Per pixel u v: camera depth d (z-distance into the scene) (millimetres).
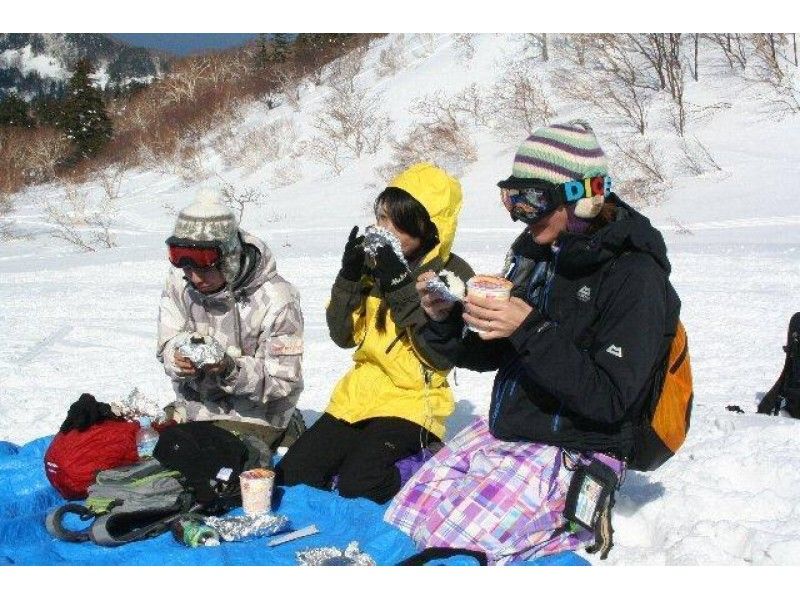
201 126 43906
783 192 19922
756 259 13234
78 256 20328
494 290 3721
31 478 5148
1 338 10062
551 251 4145
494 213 22688
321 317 10680
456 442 4453
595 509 4023
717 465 4941
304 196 30625
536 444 4172
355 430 5043
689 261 13367
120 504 4375
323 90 41562
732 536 4145
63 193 42625
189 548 4160
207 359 4758
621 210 3969
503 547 4020
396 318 4742
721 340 8758
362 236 4914
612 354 3768
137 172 44031
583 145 3824
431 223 4785
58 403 7199
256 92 44656
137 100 52094
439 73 35062
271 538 4328
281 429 5281
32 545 4281
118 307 12094
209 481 4559
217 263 4832
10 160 46312
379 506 4559
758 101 25297
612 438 4055
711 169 22453
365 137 32625
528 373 3883
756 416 5844
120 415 5203
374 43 43906
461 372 7648
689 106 26016
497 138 28453
